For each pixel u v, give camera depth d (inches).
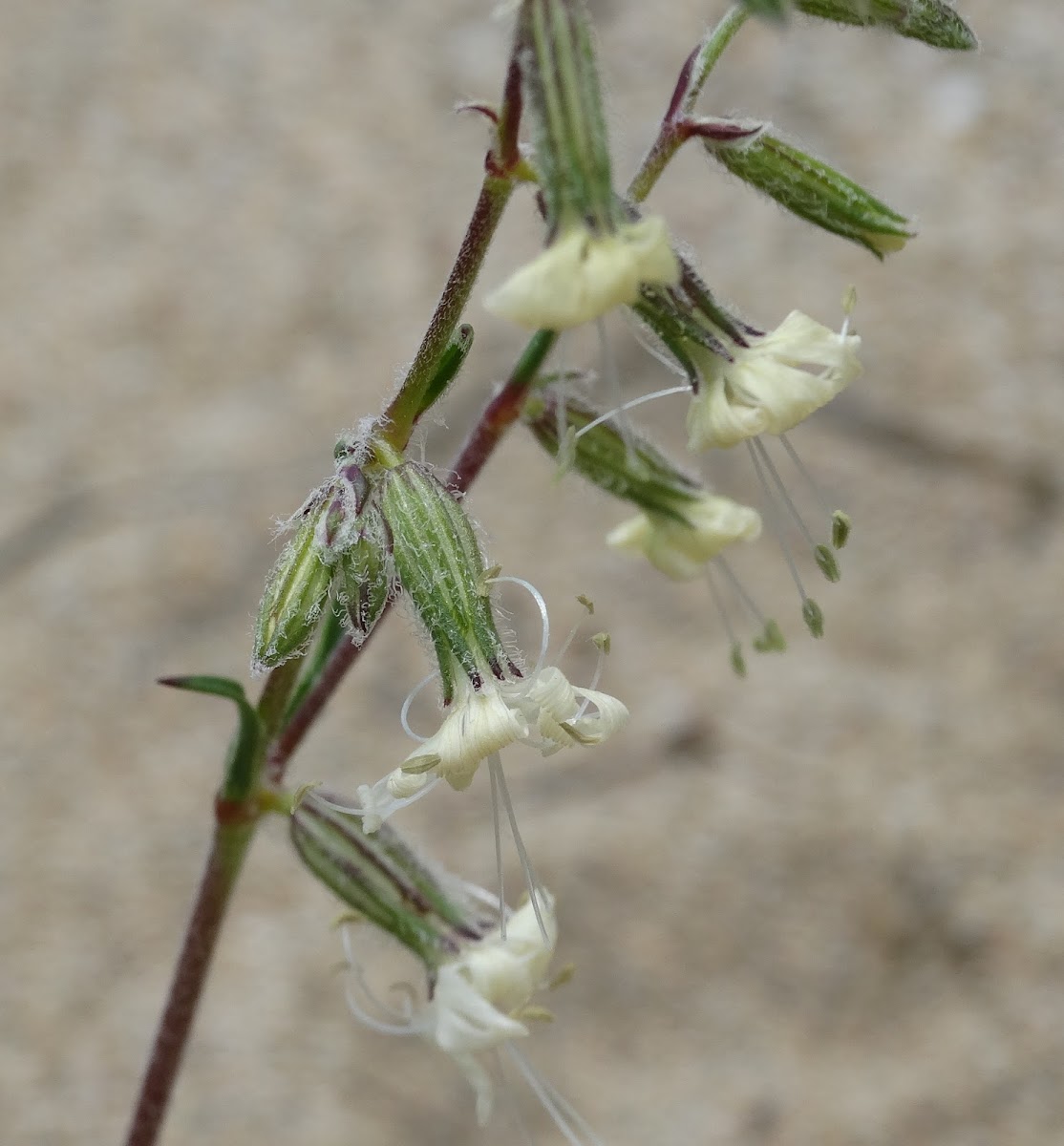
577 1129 11.8
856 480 15.7
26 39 21.6
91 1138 12.0
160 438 16.9
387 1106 12.1
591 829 13.4
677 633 14.8
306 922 13.3
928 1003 12.4
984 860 13.1
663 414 16.1
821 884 13.0
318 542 7.9
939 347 16.8
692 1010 12.5
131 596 15.5
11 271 18.7
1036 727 13.9
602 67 7.6
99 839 13.9
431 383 8.0
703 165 18.5
